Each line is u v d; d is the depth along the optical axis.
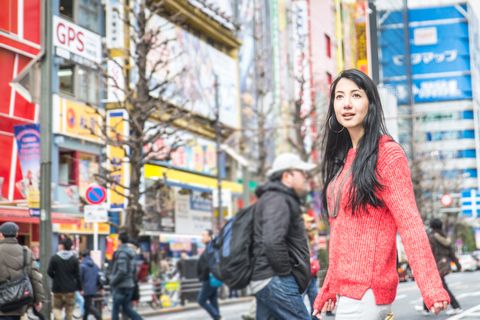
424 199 60.34
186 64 31.61
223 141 35.69
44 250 12.94
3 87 22.73
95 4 26.67
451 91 105.88
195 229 31.00
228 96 36.19
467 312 12.52
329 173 3.15
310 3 52.56
